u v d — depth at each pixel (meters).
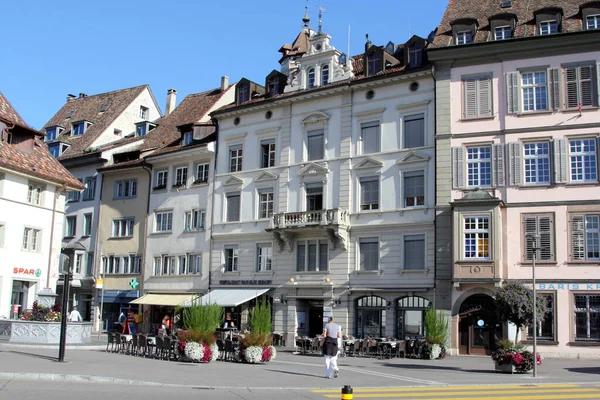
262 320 27.89
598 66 33.44
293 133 42.62
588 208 32.84
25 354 25.86
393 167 37.91
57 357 25.16
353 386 19.66
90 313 51.81
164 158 48.91
